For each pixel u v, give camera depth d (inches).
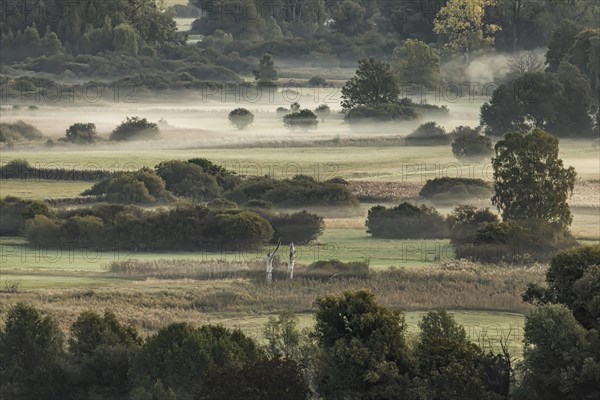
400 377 5748.0
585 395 5787.4
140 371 5944.9
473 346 5949.8
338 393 5772.6
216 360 5940.0
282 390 5679.1
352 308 5910.4
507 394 5812.0
